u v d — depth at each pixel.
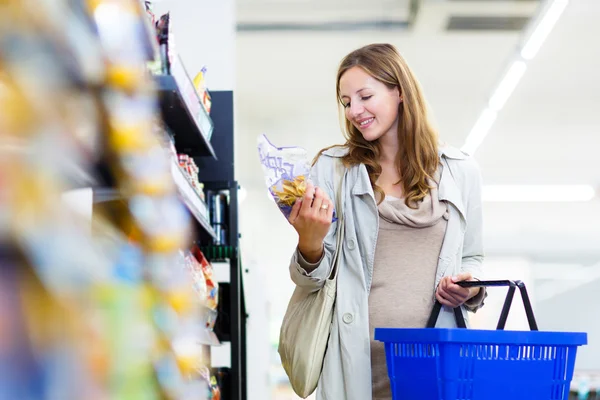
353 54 2.18
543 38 7.42
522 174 12.98
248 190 13.70
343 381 1.99
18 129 0.39
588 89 10.02
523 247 15.12
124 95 0.56
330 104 11.12
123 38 0.57
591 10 7.70
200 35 4.48
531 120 11.16
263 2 7.98
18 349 0.35
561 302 16.98
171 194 0.60
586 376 8.98
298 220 1.88
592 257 15.56
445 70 9.56
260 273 4.70
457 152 2.22
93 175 0.52
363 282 2.02
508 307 1.77
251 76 9.98
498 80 8.93
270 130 11.98
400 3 8.00
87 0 0.53
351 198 2.11
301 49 9.07
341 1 7.96
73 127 0.47
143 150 0.56
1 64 0.39
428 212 2.08
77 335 0.39
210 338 2.37
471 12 7.95
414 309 2.03
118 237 0.52
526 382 1.63
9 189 0.37
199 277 2.38
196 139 2.64
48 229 0.38
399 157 2.16
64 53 0.47
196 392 0.62
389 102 2.12
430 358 1.62
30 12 0.42
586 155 12.26
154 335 0.53
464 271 2.21
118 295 0.46
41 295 0.37
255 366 4.61
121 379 0.45
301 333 2.02
